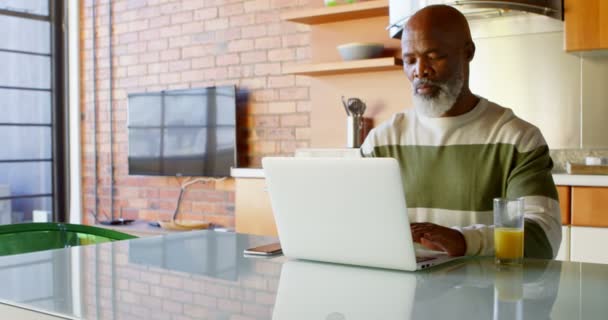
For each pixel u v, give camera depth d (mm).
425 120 1828
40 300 1050
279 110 4504
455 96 1711
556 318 878
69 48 5566
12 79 5238
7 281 1205
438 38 1670
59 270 1311
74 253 1525
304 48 4387
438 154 1792
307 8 4305
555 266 1284
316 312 930
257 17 4602
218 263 1371
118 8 5340
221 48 4777
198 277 1221
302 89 4395
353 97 4168
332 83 4254
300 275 1224
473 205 1732
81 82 5570
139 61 5230
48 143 5492
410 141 1861
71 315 951
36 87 5398
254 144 4641
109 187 5445
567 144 3572
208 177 4844
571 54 3539
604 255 2930
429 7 1719
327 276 1211
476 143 1749
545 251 1410
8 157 5227
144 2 5184
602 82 3479
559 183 3029
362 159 1206
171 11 5035
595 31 3244
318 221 1315
